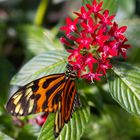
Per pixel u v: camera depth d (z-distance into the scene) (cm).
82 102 39
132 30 52
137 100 37
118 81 38
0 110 43
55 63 40
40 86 35
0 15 62
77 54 37
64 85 36
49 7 62
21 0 64
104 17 38
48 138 37
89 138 48
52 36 50
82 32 37
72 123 38
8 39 58
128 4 57
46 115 43
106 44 37
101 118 48
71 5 62
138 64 50
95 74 37
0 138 40
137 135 49
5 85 50
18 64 58
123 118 49
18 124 44
